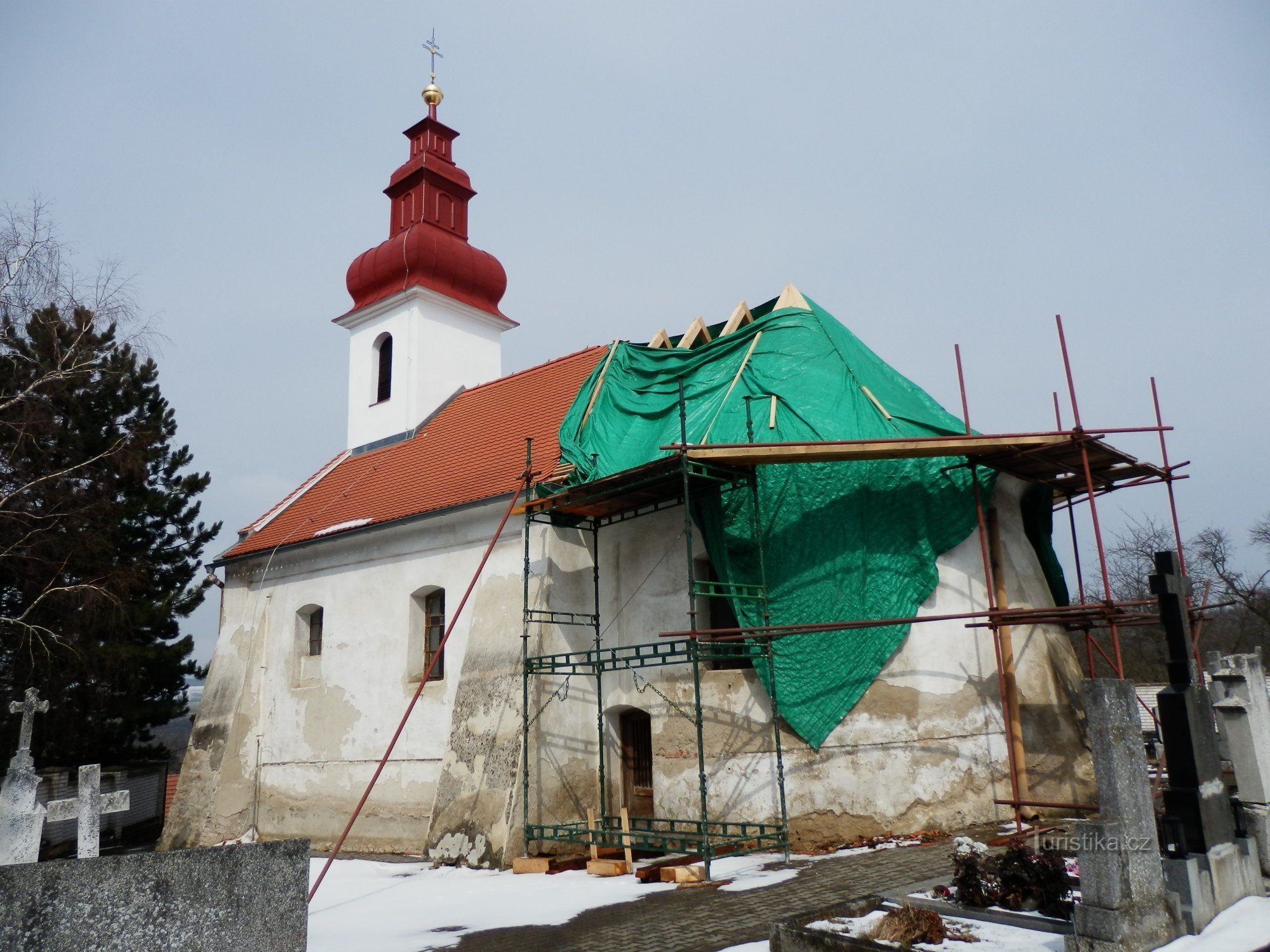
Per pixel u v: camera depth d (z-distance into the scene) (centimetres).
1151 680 3750
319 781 1956
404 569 1923
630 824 1602
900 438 1424
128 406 2930
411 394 2561
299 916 604
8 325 2270
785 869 1248
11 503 2295
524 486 1680
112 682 2636
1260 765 969
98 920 518
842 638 1484
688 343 1908
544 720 1579
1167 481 1445
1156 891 725
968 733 1483
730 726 1498
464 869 1471
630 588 1686
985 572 1450
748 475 1437
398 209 2881
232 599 2312
